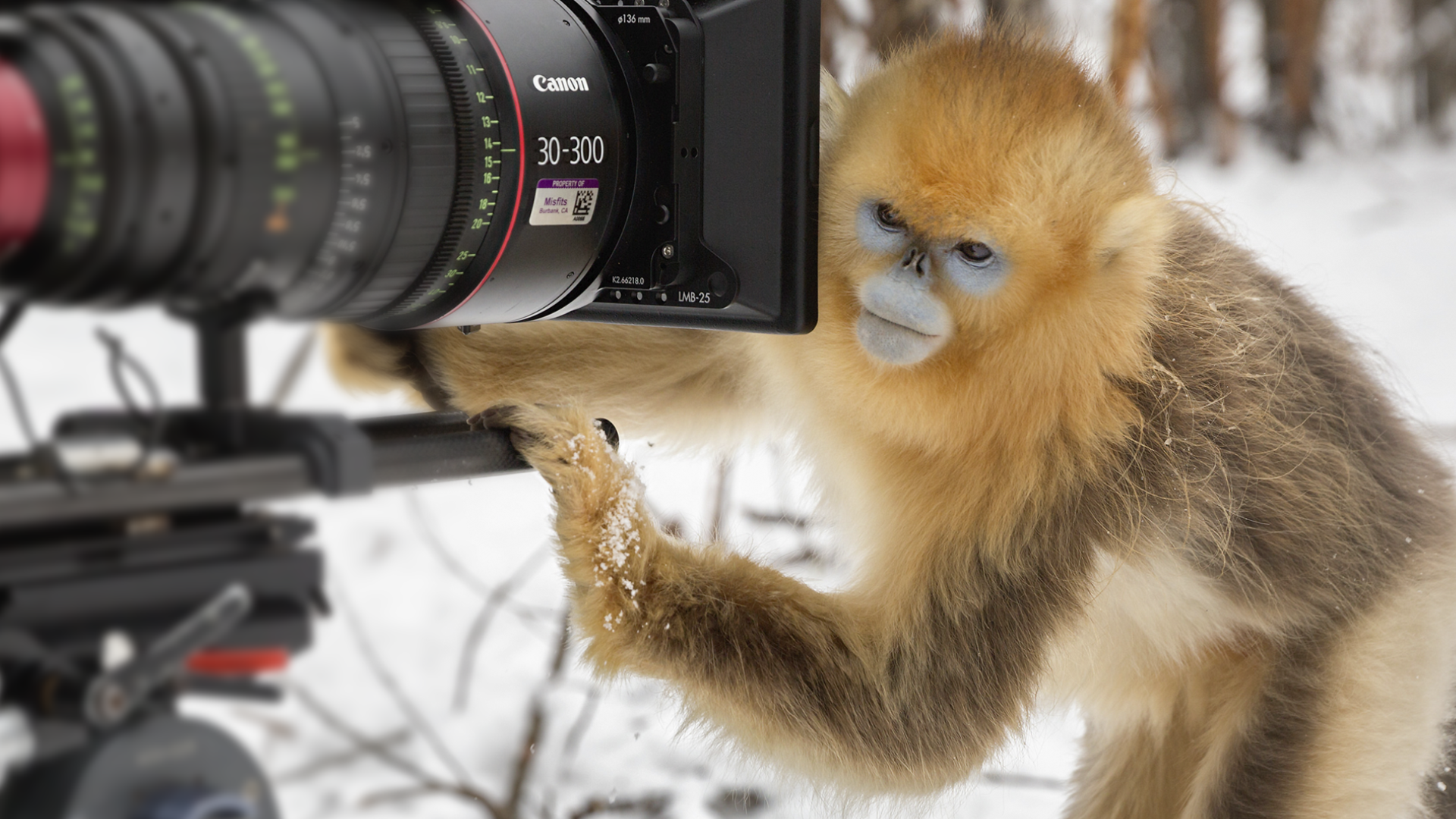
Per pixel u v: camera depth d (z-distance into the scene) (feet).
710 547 4.74
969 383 4.66
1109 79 4.78
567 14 4.46
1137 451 4.77
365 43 4.14
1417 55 17.35
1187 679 5.27
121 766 3.76
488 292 4.36
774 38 4.40
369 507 6.66
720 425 5.19
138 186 3.82
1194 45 14.49
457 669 5.95
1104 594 5.08
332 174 4.02
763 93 4.41
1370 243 12.44
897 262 4.60
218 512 3.89
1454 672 5.21
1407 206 13.76
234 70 3.93
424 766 5.58
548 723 5.49
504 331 4.99
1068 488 4.74
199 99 3.88
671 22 4.44
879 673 4.72
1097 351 4.67
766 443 5.21
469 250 4.30
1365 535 5.05
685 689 4.62
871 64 4.84
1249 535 4.93
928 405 4.68
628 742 5.64
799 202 4.42
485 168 4.28
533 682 5.81
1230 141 14.60
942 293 4.60
